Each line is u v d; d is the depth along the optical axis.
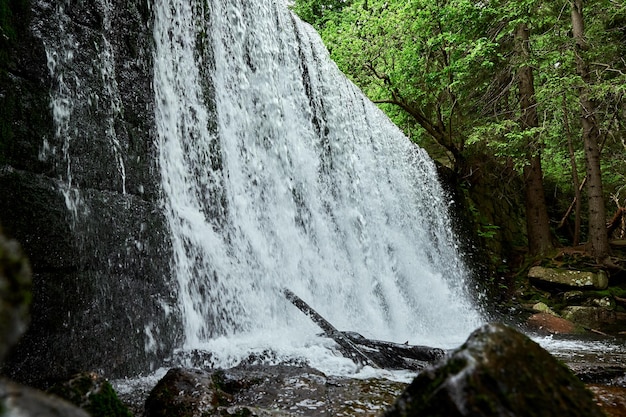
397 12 15.47
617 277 13.55
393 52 16.02
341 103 11.59
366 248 10.62
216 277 6.02
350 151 11.39
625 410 3.58
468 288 14.37
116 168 4.65
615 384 4.62
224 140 7.09
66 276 3.79
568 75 13.63
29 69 3.75
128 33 5.21
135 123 5.11
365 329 8.91
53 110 3.94
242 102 7.82
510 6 13.93
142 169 5.09
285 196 8.43
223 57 7.50
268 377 4.11
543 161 18.84
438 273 13.42
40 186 3.69
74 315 3.80
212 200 6.49
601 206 14.08
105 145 4.53
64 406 0.83
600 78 13.46
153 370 4.60
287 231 8.18
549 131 14.89
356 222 10.62
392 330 9.80
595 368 4.94
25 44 3.74
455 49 15.17
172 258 5.28
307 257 8.47
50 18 4.05
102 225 4.29
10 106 3.53
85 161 4.23
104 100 4.62
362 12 16.31
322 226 9.34
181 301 5.28
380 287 10.40
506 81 16.34
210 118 6.82
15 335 0.76
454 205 16.23
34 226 3.57
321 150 10.16
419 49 16.05
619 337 10.51
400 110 17.81
